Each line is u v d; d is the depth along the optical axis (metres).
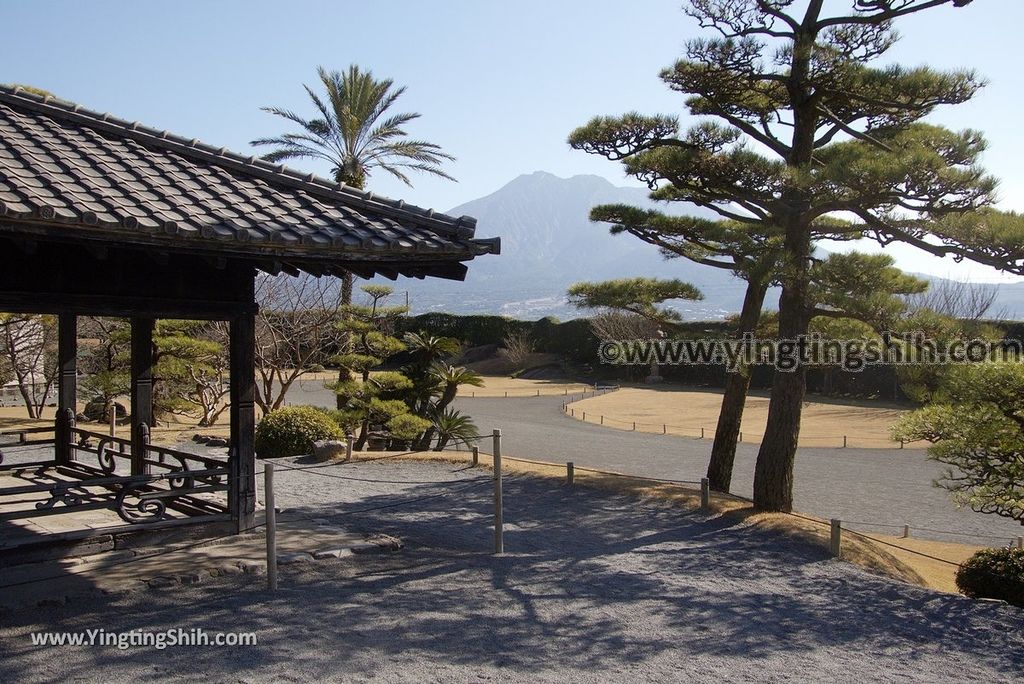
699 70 14.00
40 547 7.97
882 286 12.59
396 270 8.38
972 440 10.40
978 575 9.68
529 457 23.61
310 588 7.87
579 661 6.46
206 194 7.61
